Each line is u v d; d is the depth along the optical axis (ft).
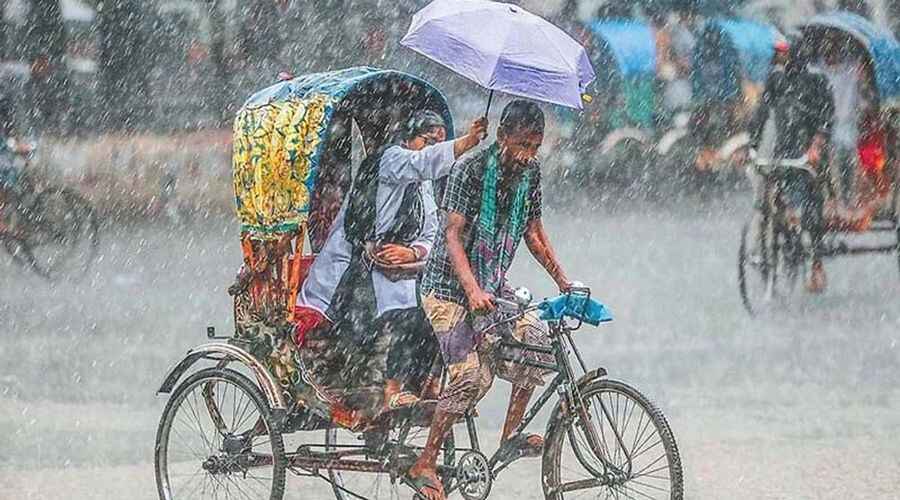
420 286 51.39
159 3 169.68
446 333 49.39
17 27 165.58
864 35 104.83
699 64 170.30
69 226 119.24
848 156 104.22
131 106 168.55
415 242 55.26
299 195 50.67
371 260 54.44
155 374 82.33
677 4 170.81
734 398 75.31
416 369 53.42
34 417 71.61
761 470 60.18
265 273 51.13
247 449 52.11
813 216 103.40
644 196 167.84
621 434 48.47
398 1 170.19
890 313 100.48
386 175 51.88
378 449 50.96
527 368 49.96
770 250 103.14
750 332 94.32
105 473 60.90
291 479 59.41
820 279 104.32
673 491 46.52
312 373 53.36
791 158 103.65
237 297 52.13
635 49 168.86
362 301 54.65
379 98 55.83
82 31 168.76
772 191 103.45
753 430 67.92
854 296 106.83
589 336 92.89
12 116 119.14
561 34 49.52
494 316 49.14
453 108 168.25
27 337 93.56
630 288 112.27
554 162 170.30
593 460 51.13
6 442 66.28
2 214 116.47
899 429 68.08
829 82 103.55
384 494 57.26
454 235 48.91
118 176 162.81
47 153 159.94
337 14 170.19
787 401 74.69
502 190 49.24
